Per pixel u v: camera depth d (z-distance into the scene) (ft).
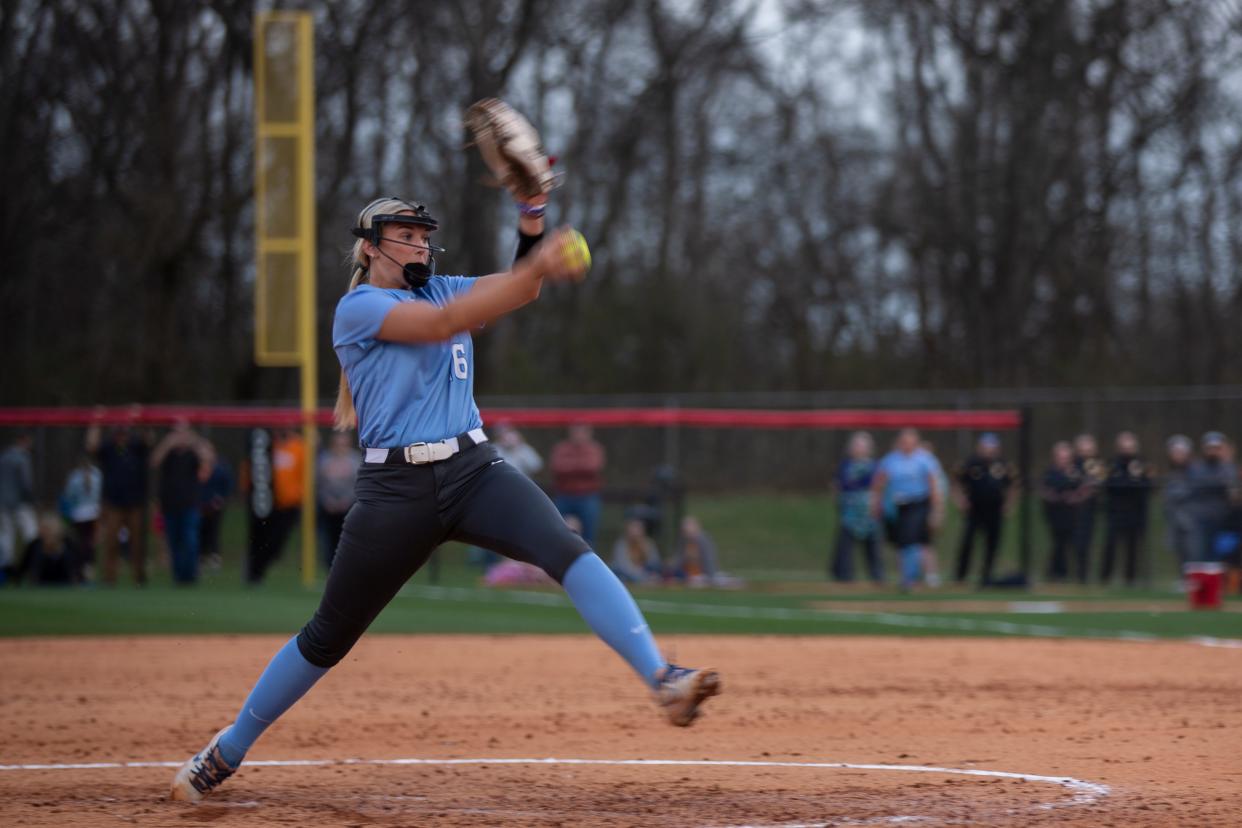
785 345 502.38
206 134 390.01
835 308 507.30
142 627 157.07
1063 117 424.46
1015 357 437.17
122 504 222.48
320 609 60.59
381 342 57.52
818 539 292.61
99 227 421.18
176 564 220.64
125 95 398.21
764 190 511.40
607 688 106.93
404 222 59.41
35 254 442.50
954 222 441.68
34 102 407.64
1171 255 444.96
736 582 245.65
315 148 419.13
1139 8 410.31
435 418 58.34
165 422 230.48
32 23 398.83
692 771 71.15
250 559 215.72
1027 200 433.48
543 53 445.78
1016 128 426.92
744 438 306.14
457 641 144.15
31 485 228.22
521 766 73.10
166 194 379.35
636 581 244.01
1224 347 432.25
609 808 61.36
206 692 105.09
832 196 489.26
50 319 456.04
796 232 513.04
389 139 453.17
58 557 219.61
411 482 57.98
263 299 222.48
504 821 58.59
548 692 104.58
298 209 222.48
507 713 93.61
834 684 108.47
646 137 483.10
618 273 494.59
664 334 441.68
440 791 65.98
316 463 225.76
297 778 69.77
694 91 485.97
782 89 485.56
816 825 57.21
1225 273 433.48
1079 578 245.04
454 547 257.96
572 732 85.46
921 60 447.83
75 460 247.70
